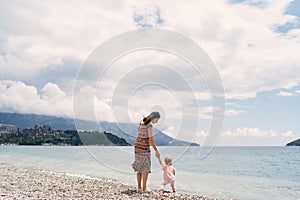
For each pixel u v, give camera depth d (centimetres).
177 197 849
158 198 812
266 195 1134
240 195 1103
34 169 1745
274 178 1738
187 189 1174
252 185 1405
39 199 704
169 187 1198
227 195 1086
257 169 2330
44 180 1070
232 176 1783
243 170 2200
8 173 1270
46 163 2259
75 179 1137
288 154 5834
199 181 1479
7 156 3300
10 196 718
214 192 1138
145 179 896
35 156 3291
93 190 891
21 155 3547
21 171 1389
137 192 869
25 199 691
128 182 1244
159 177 1461
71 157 3111
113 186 984
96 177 1394
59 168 1844
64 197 758
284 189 1303
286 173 2031
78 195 798
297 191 1245
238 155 5306
